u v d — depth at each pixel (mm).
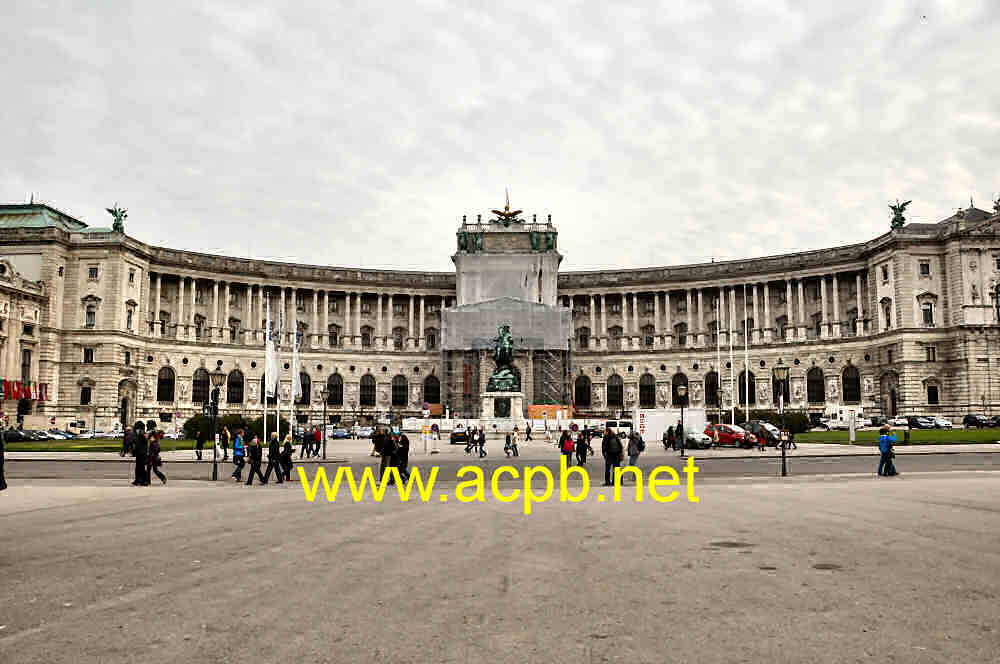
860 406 127125
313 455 70500
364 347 149750
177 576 16688
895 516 25812
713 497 32656
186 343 132125
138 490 38062
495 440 96688
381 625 12750
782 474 45219
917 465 53000
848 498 31734
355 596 14773
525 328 136750
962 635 11961
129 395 122938
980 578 16047
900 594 14648
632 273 149625
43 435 98250
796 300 139875
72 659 11055
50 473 50406
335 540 21516
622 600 14352
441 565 17828
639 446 46812
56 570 17359
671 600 14320
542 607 13867
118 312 120500
